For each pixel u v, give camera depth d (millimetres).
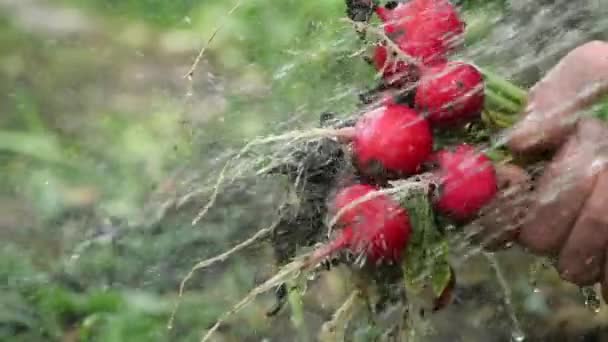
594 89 681
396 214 692
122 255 968
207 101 1118
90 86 1204
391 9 722
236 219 922
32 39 1301
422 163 694
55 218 1007
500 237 709
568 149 687
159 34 1283
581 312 896
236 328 911
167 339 914
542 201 693
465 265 914
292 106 1001
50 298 934
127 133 1104
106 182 1034
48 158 1071
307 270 712
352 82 851
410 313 725
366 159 694
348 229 693
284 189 764
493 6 874
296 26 1145
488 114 708
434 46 703
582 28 859
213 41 1223
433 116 699
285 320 899
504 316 896
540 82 703
